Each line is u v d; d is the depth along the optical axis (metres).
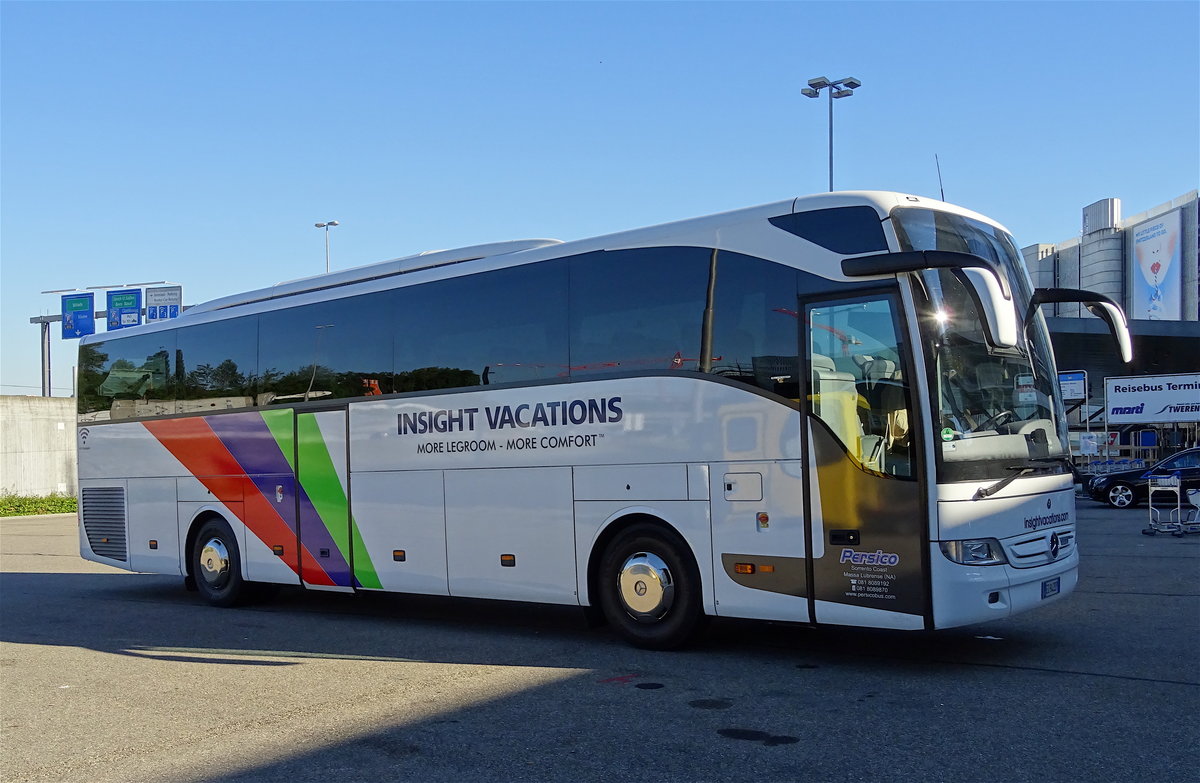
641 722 6.34
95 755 6.05
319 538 11.12
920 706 6.51
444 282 10.11
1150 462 31.91
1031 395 7.93
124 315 39.59
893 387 7.22
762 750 5.69
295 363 11.52
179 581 16.05
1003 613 7.22
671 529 8.37
